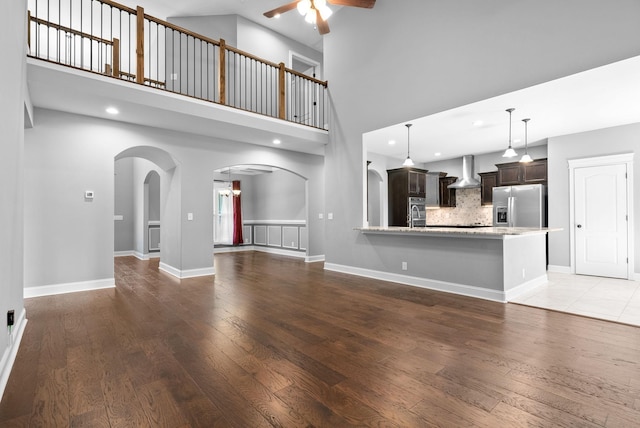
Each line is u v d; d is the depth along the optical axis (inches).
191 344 102.7
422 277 185.6
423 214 308.0
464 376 82.1
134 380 80.2
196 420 64.6
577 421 63.6
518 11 143.2
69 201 173.0
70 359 91.7
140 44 160.7
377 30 206.2
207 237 225.6
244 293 170.1
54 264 168.7
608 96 151.3
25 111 137.7
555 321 124.6
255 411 67.7
